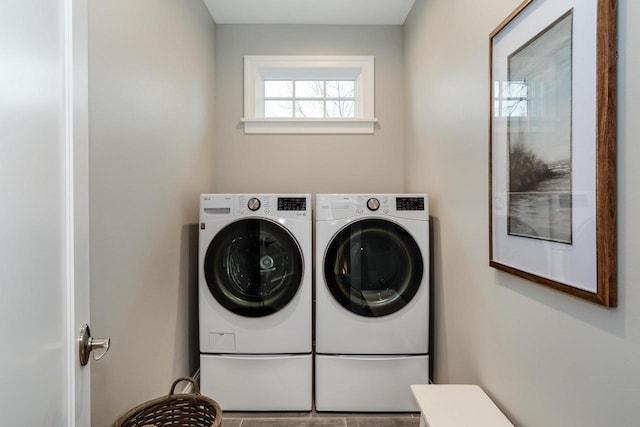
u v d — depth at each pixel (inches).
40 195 24.1
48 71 25.1
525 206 43.0
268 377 77.7
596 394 32.7
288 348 77.5
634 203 28.6
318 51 108.7
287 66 108.3
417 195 77.2
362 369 77.2
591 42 31.9
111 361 51.1
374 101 109.2
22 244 22.0
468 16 61.2
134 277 57.8
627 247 29.3
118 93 53.1
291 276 77.2
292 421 75.6
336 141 109.0
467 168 62.0
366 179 109.3
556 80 36.9
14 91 21.2
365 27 109.0
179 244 77.4
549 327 39.4
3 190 20.2
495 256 50.6
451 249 69.7
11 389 20.8
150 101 63.8
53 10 25.8
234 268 78.4
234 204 77.6
